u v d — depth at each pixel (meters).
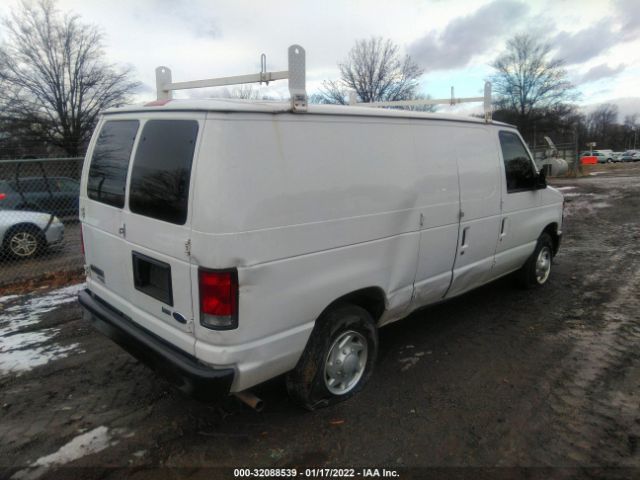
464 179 4.12
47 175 8.44
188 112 2.67
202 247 2.54
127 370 3.94
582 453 2.88
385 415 3.27
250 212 2.58
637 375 3.80
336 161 3.02
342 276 3.11
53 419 3.25
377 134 3.30
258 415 3.28
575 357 4.12
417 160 3.62
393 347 4.32
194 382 2.64
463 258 4.26
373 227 3.28
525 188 5.07
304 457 2.87
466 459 2.84
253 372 2.74
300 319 2.92
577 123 51.12
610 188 19.38
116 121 3.38
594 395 3.52
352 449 2.93
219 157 2.51
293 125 2.81
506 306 5.37
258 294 2.67
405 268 3.62
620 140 105.19
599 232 9.98
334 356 3.28
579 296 5.71
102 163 3.47
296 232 2.80
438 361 4.05
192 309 2.70
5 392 3.60
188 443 3.00
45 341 4.51
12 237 7.66
